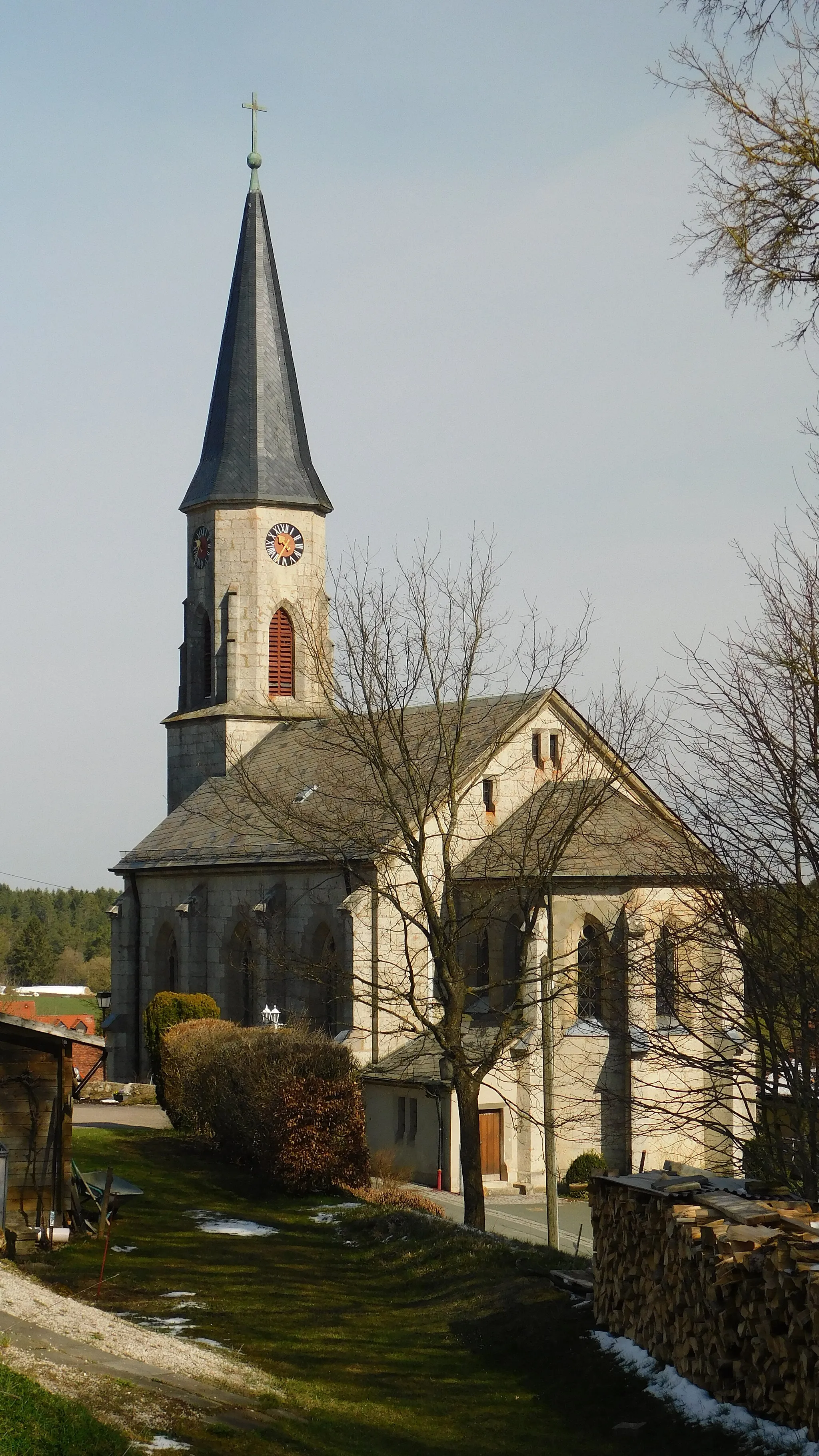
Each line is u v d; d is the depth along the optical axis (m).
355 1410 20.66
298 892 66.06
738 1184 23.05
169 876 77.50
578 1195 54.22
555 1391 21.83
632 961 33.41
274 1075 44.12
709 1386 19.91
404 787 42.56
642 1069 54.00
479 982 59.78
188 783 83.50
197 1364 21.03
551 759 62.47
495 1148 55.22
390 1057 58.06
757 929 27.25
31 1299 23.53
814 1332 17.39
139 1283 29.20
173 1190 42.28
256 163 85.56
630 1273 22.62
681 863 29.25
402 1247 33.06
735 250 18.64
